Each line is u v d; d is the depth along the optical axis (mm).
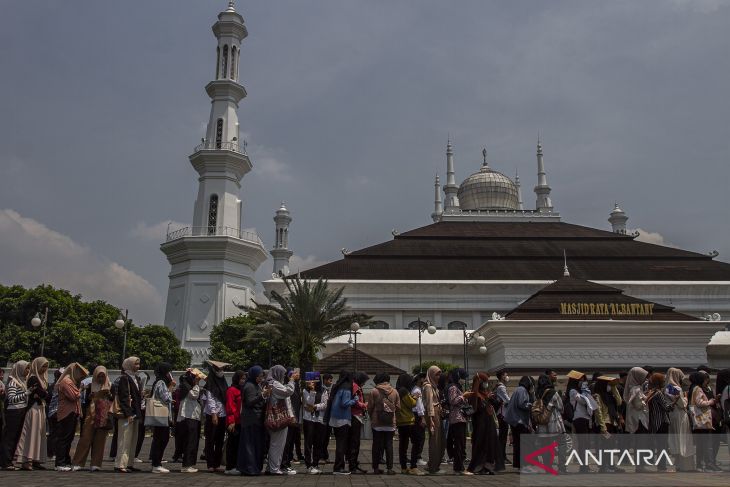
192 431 19000
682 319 60625
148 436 40719
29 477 16344
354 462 19297
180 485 15172
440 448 19359
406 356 67188
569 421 20562
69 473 17641
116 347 68250
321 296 52344
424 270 76750
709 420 19172
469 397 19547
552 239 86125
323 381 21797
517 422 19672
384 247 81312
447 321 74562
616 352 58750
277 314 59125
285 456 19953
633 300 62344
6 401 18625
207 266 74938
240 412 19156
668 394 19406
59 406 18672
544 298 62094
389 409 19109
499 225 91125
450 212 95562
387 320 73938
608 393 20578
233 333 67688
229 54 84312
